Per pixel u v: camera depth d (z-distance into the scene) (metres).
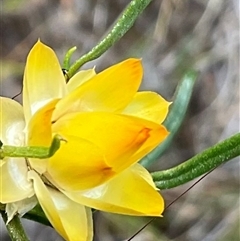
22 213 0.14
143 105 0.15
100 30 0.37
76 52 0.37
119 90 0.15
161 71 0.36
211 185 0.34
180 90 0.21
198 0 0.37
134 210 0.14
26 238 0.15
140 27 0.37
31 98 0.15
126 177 0.15
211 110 0.36
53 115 0.14
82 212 0.14
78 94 0.14
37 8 0.37
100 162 0.14
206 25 0.36
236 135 0.17
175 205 0.33
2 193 0.14
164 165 0.34
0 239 0.30
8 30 0.37
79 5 0.38
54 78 0.15
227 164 0.34
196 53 0.36
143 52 0.36
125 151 0.14
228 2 0.36
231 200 0.33
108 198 0.14
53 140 0.13
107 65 0.35
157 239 0.31
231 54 0.36
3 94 0.34
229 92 0.36
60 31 0.37
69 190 0.14
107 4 0.37
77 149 0.14
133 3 0.17
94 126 0.14
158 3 0.37
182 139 0.35
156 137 0.14
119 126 0.14
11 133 0.15
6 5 0.37
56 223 0.14
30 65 0.15
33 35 0.37
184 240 0.33
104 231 0.31
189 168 0.17
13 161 0.14
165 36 0.36
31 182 0.14
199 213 0.33
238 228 0.32
